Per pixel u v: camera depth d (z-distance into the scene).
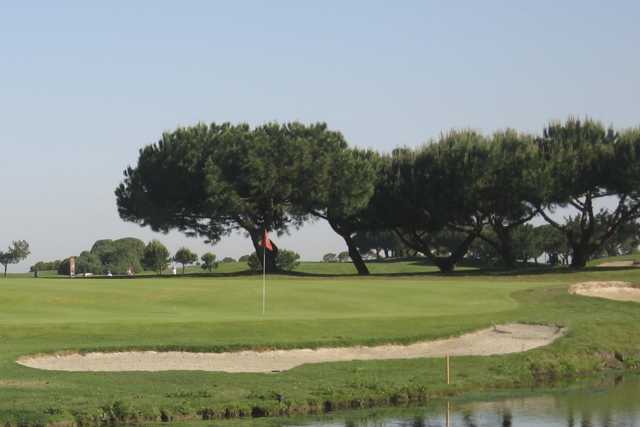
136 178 105.56
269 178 97.44
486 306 52.97
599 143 101.00
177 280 69.56
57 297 50.16
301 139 100.69
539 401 32.94
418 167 106.12
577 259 105.00
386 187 107.56
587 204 102.94
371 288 62.03
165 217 104.25
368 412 29.97
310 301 52.34
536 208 103.44
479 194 101.31
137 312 45.84
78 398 27.80
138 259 170.25
